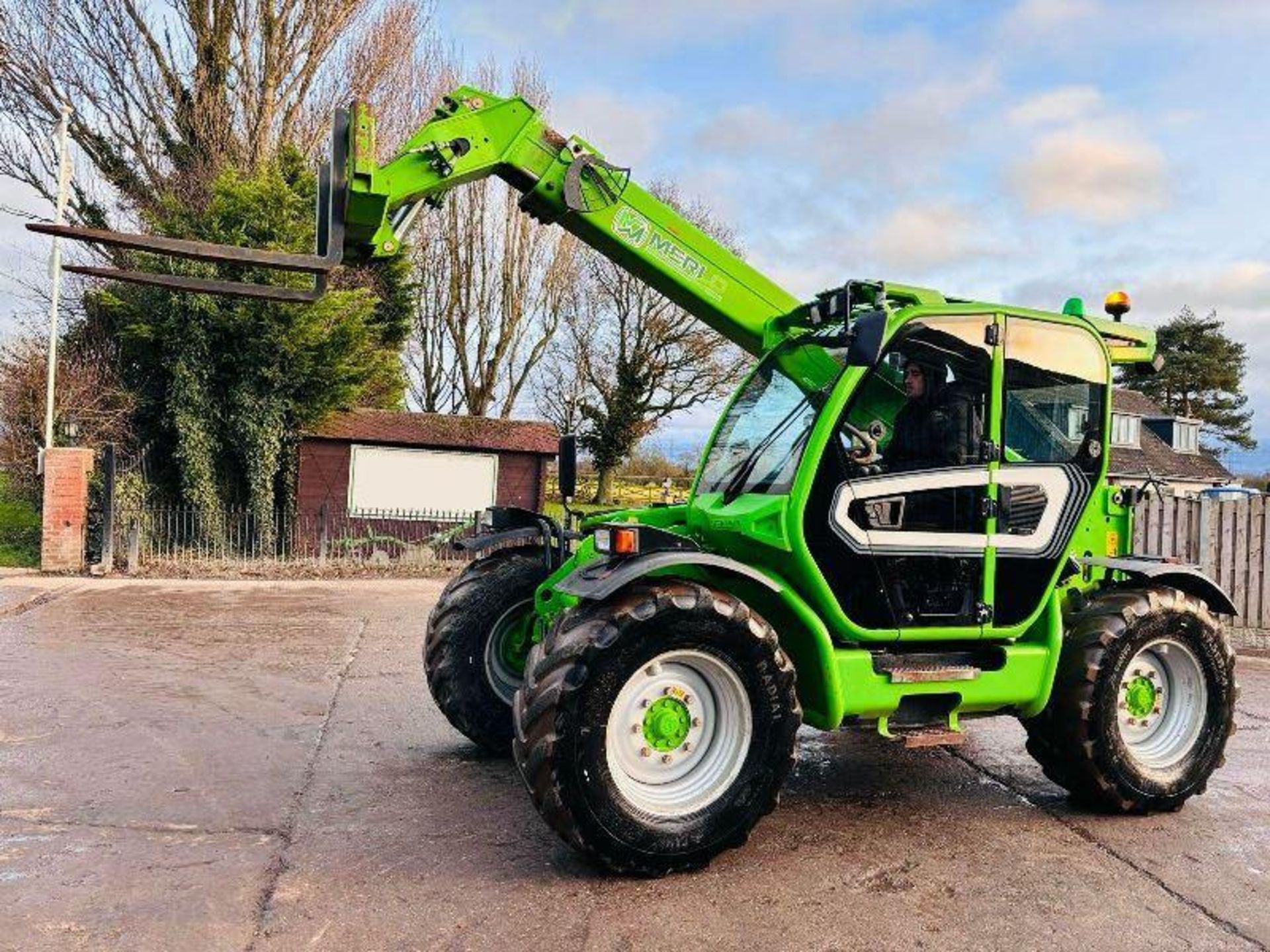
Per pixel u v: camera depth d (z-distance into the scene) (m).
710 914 3.24
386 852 3.70
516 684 5.09
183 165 18.05
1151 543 10.57
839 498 3.96
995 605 4.21
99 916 3.11
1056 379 4.40
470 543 5.27
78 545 12.73
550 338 27.92
